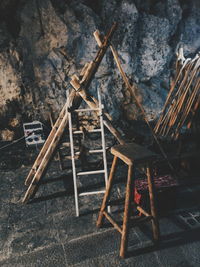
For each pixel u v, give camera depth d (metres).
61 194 5.07
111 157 6.57
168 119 5.96
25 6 7.27
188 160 5.59
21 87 8.00
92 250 3.63
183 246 3.68
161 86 9.84
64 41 7.57
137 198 4.22
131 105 8.98
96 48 8.00
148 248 3.63
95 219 4.28
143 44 8.71
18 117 8.21
